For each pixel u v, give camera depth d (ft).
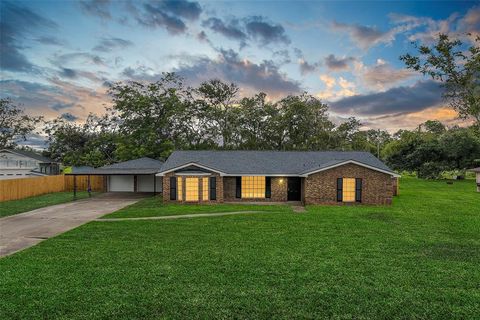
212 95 174.29
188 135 163.73
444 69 55.47
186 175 81.71
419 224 53.16
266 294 26.13
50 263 33.60
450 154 172.86
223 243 41.27
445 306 24.18
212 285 27.91
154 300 25.09
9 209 73.61
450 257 35.55
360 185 79.36
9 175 142.92
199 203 81.71
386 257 35.45
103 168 106.42
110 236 45.14
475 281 28.81
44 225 54.19
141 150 135.33
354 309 23.68
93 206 78.48
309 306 24.16
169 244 40.83
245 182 87.51
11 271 31.27
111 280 28.96
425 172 176.76
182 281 28.76
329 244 40.73
